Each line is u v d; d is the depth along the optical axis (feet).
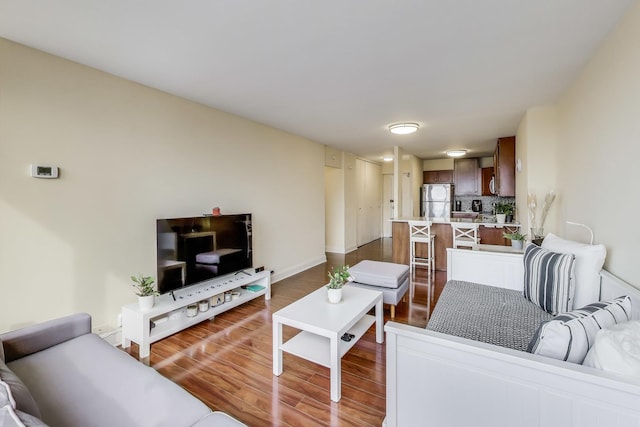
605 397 2.83
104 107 7.86
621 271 5.66
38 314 6.79
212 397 6.06
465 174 24.79
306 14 5.41
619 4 5.14
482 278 8.70
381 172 28.63
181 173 9.81
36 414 3.18
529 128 10.96
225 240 10.57
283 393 6.18
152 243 8.98
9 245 6.39
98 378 4.57
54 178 7.00
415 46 6.56
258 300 11.75
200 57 7.06
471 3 5.10
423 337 3.66
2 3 5.05
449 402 3.60
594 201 6.97
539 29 5.90
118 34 6.08
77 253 7.40
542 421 3.12
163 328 8.24
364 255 20.45
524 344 5.05
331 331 5.97
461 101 10.19
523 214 12.33
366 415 5.56
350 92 9.35
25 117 6.56
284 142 14.76
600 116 6.60
